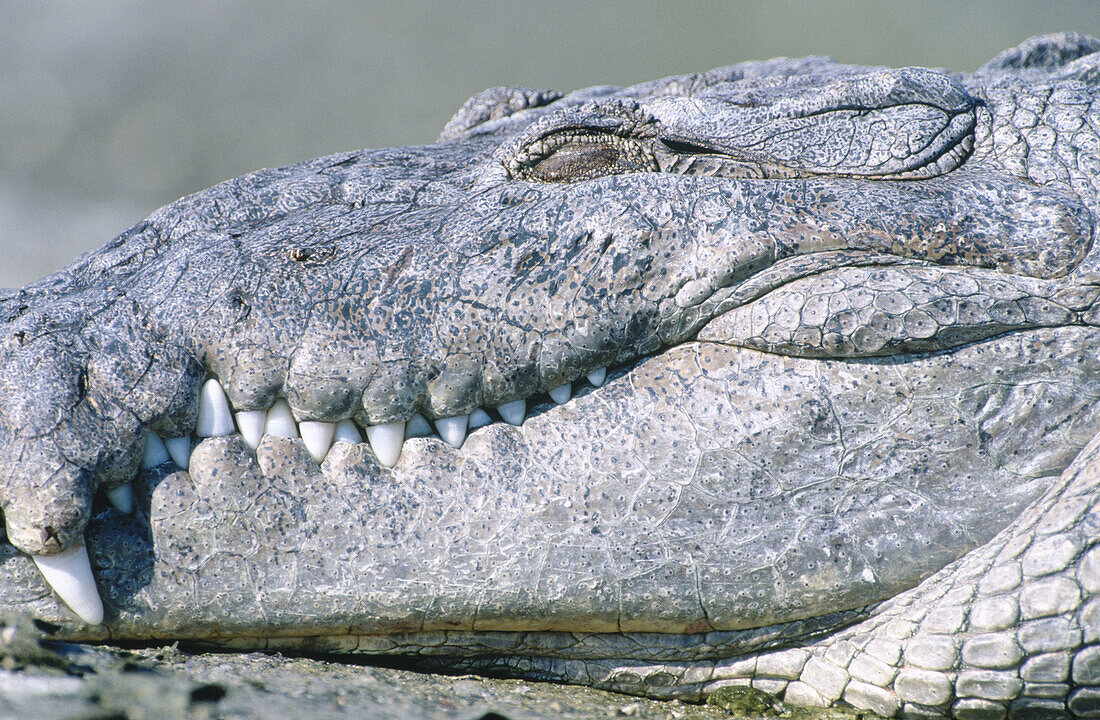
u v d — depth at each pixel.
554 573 5.89
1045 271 5.91
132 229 5.99
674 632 5.91
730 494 5.90
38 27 20.45
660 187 5.92
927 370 5.90
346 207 5.98
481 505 5.90
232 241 5.95
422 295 5.91
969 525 5.90
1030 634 5.87
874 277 5.91
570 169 5.97
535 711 5.88
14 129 18.97
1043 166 5.95
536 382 5.91
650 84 6.19
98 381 5.89
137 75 20.39
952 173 5.95
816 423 5.90
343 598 5.89
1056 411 5.90
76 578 5.88
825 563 5.89
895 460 5.90
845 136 5.96
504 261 5.91
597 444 5.91
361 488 5.90
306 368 5.90
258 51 20.75
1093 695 5.87
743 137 5.96
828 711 5.91
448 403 5.91
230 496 5.89
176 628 5.89
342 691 5.86
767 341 5.91
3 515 5.88
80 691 5.82
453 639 5.91
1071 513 5.88
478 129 6.15
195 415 5.90
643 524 5.90
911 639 5.89
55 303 5.91
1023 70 6.11
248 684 5.85
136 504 5.89
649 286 5.91
